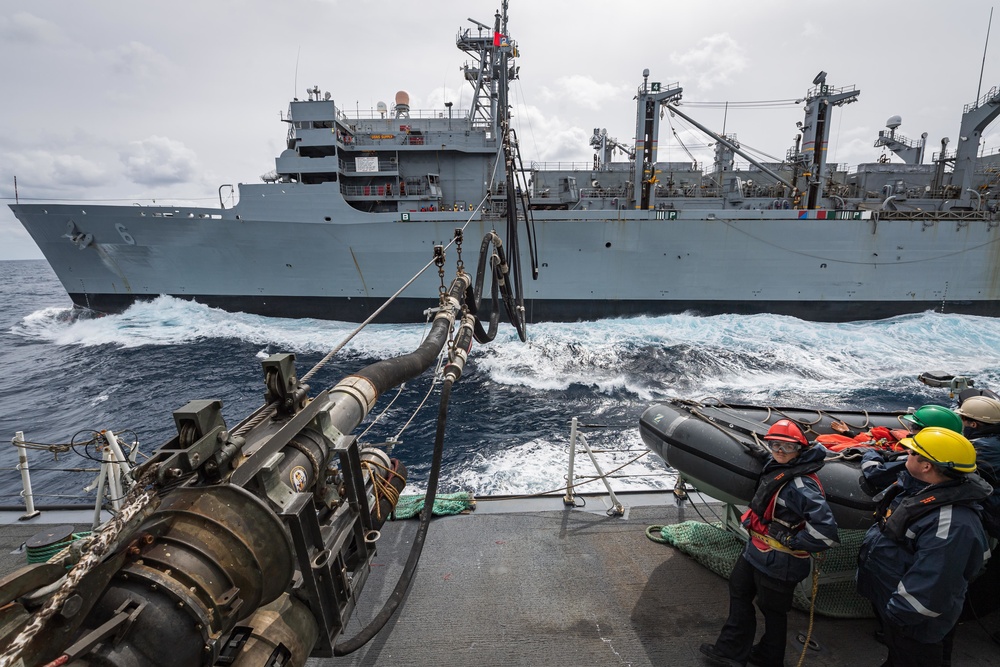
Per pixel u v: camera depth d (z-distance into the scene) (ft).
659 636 10.44
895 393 49.67
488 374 54.39
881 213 68.18
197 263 70.38
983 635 10.27
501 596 11.65
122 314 75.25
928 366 57.41
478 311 16.80
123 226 68.03
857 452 11.30
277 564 5.13
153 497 4.68
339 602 6.83
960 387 11.50
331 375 55.11
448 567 12.71
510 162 20.36
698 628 10.66
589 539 13.93
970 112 77.82
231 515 4.81
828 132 72.49
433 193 70.95
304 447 6.56
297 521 5.42
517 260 20.49
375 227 65.36
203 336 66.80
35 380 54.39
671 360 58.65
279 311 72.38
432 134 72.38
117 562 4.31
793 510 8.29
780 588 8.54
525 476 31.71
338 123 68.13
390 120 77.10
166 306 74.08
